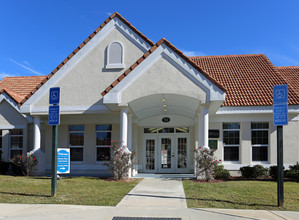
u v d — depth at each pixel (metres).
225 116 15.93
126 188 10.57
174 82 12.48
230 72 18.44
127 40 15.32
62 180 12.50
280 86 7.99
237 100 15.72
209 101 12.20
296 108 15.17
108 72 15.15
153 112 16.41
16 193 9.57
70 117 16.98
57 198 8.74
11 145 18.44
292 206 7.92
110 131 16.95
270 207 7.80
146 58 12.71
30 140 18.20
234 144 15.98
